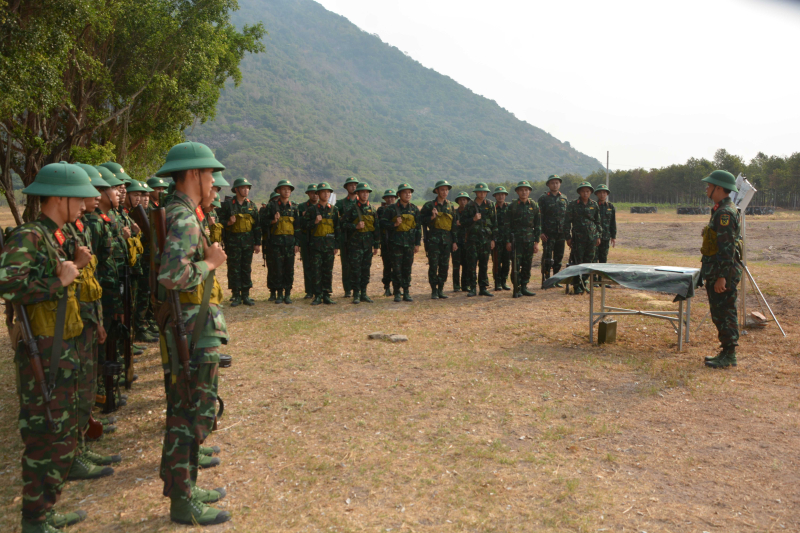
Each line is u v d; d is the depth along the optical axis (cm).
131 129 2256
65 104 1783
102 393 461
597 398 481
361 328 777
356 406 472
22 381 277
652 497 316
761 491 322
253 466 362
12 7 1327
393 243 990
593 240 1020
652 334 715
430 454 376
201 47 2016
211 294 291
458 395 494
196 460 302
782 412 442
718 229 554
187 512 290
